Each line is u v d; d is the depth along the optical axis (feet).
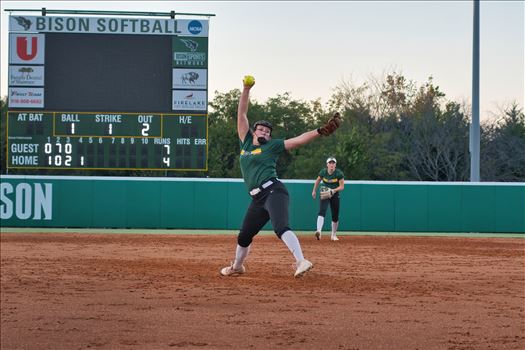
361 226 84.89
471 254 56.39
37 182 85.66
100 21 82.58
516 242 71.72
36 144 82.58
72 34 82.53
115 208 85.66
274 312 28.48
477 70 92.22
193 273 41.06
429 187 85.15
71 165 82.84
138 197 85.46
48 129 82.58
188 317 27.43
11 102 82.28
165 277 39.17
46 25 82.33
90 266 44.96
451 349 22.71
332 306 29.96
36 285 36.01
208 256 52.75
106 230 85.05
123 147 83.20
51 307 29.60
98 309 29.14
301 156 152.15
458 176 155.33
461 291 34.81
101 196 85.71
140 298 31.81
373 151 153.07
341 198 84.94
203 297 32.09
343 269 44.42
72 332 24.77
